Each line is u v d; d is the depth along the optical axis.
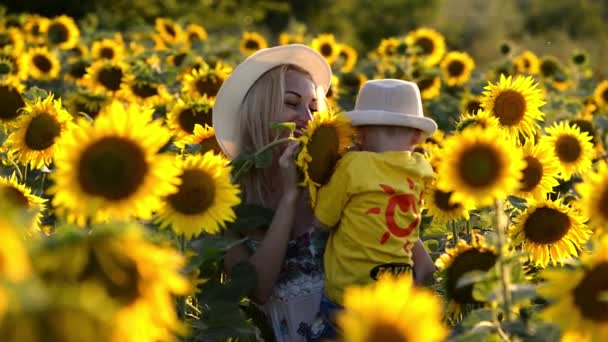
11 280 4.04
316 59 9.38
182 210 7.36
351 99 21.41
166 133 6.49
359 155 8.13
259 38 26.66
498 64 25.77
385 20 61.22
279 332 8.81
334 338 8.22
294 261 8.75
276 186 9.08
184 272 7.41
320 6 59.25
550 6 70.50
